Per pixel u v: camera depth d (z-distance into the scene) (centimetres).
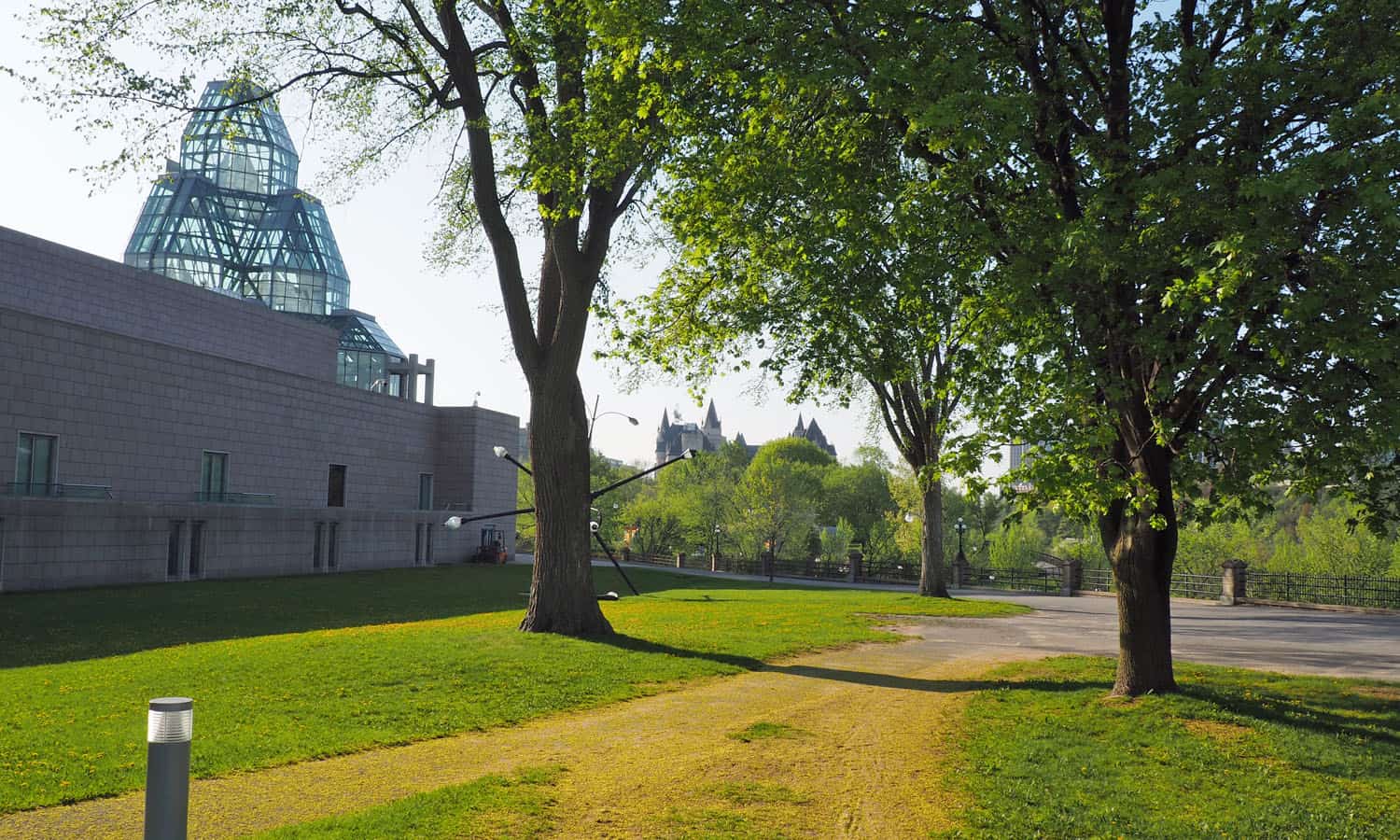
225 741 1005
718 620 2366
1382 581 3422
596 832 749
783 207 1455
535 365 1902
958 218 1223
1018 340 1179
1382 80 979
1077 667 1616
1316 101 1025
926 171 1419
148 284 4797
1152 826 792
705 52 1168
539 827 752
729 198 1433
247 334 5559
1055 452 1141
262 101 1894
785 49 1151
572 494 1891
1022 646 2006
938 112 930
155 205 7244
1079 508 1165
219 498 4488
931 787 902
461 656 1544
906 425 3353
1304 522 6525
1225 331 877
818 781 915
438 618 2547
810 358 1569
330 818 756
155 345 4097
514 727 1144
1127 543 1295
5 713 1109
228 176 7744
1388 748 1031
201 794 837
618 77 1262
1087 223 974
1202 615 2842
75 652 1722
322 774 917
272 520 4400
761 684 1457
